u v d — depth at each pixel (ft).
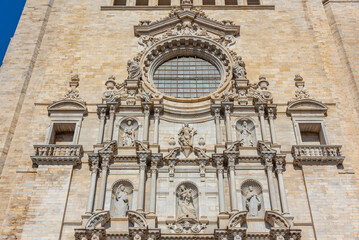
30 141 97.45
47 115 101.81
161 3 131.03
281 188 88.48
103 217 82.58
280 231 80.07
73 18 123.24
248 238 81.05
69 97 104.83
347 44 116.88
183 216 86.22
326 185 89.30
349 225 84.07
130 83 106.32
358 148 99.30
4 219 88.02
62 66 111.75
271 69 111.24
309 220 85.56
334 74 112.98
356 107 106.22
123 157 92.68
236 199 86.63
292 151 95.09
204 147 96.89
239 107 101.35
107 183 89.92
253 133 99.09
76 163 92.84
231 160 90.94
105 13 124.16
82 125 99.86
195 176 91.66
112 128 98.07
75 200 88.43
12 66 112.47
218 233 80.59
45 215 85.35
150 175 91.09
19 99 106.32
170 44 115.55
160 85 110.63
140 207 85.56
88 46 116.16
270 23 121.60
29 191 91.15
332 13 124.67
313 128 100.89
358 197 89.76
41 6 126.41
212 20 119.34
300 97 104.94
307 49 115.34
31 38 118.83
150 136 98.53
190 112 102.12
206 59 116.16
